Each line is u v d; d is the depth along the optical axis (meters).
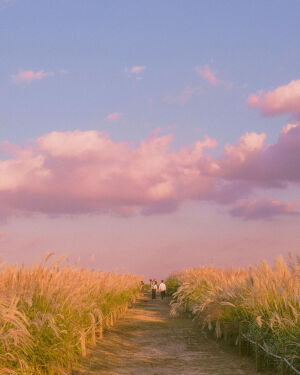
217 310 11.54
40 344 7.35
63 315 8.52
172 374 8.15
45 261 8.93
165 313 19.98
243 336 10.02
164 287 31.92
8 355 6.64
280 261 9.40
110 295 15.62
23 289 8.05
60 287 9.11
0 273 8.38
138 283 34.34
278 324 8.25
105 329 13.80
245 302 10.14
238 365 8.95
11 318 6.41
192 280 19.62
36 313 7.63
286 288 8.88
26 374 6.68
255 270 10.06
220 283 14.43
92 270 13.94
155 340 12.03
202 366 8.87
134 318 17.36
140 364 9.01
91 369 8.42
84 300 11.42
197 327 14.66
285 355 7.71
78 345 9.13
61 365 7.90
